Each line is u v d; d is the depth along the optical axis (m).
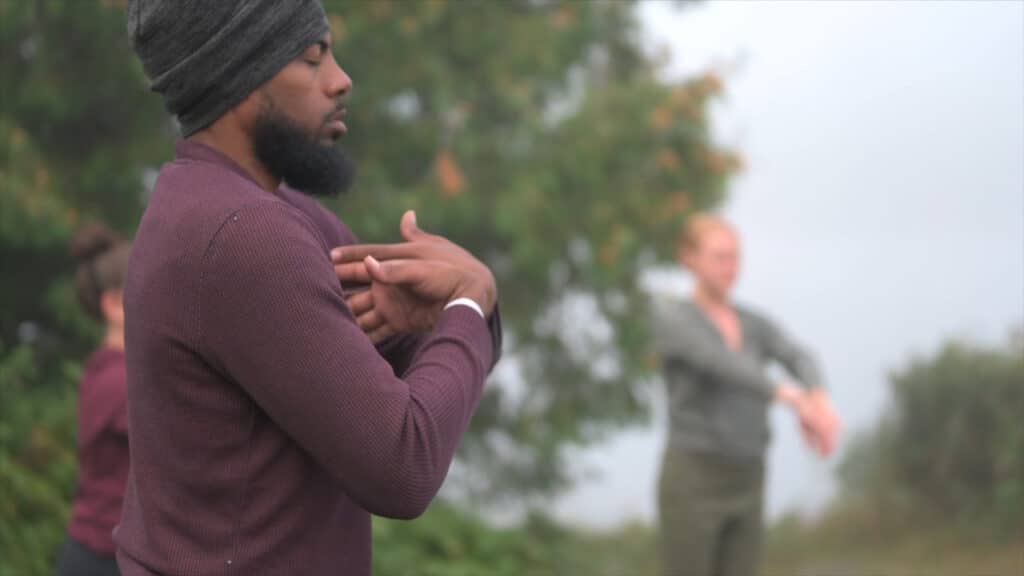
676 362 4.88
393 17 6.52
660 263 7.37
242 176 1.64
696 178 7.54
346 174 1.76
